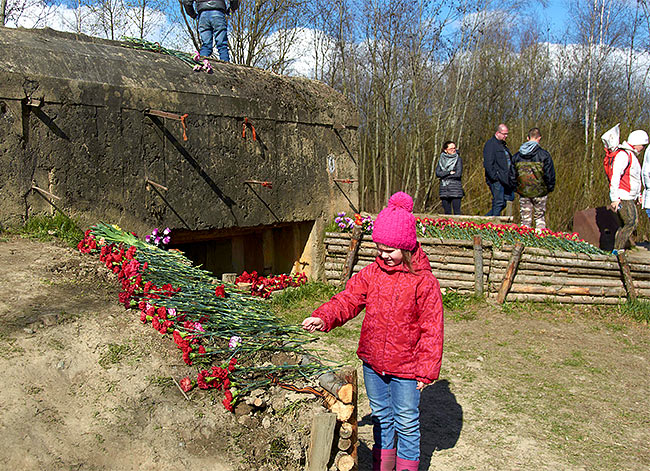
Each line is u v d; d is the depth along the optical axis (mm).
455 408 4551
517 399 4746
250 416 3141
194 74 6578
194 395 3221
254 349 3562
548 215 13570
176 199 6273
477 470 3627
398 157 15289
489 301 7203
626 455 3889
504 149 9336
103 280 4383
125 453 2844
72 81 5383
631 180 7742
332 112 8250
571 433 4184
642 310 6891
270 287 7508
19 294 3875
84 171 5504
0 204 4996
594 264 7156
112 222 5723
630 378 5262
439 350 3043
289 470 2926
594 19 14578
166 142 6148
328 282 7941
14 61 5105
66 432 2895
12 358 3193
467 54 13930
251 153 7070
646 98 14477
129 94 5793
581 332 6453
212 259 7969
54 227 5258
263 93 7254
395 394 3176
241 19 12211
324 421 2902
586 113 13945
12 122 5031
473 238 7340
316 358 3658
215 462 2865
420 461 3723
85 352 3389
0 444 2727
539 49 16656
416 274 3113
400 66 13102
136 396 3141
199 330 3660
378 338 3154
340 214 8109
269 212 7359
